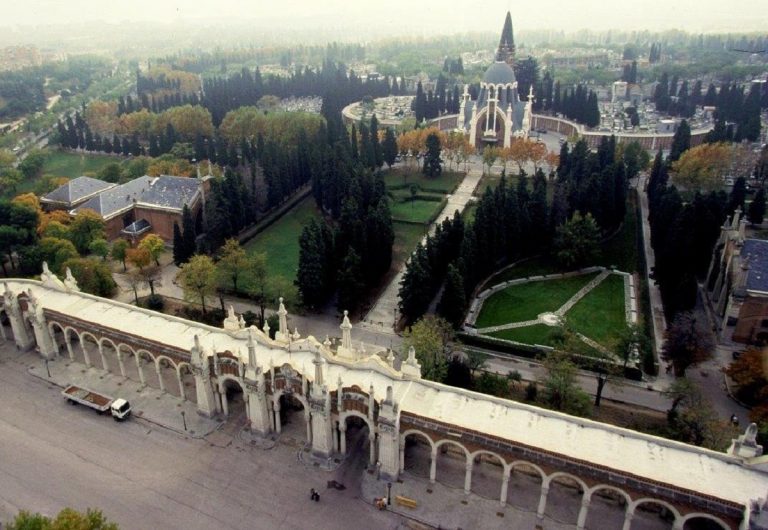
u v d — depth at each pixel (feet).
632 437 275.39
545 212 550.77
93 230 552.82
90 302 400.88
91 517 228.43
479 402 299.38
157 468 314.55
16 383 381.60
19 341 413.39
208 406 345.10
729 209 597.11
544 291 497.87
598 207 576.20
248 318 445.37
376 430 301.63
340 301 457.68
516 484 303.27
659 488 246.68
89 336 383.45
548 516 283.79
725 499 237.66
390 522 282.56
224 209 564.30
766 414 317.83
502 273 530.68
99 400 358.02
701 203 521.24
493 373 379.55
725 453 271.49
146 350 357.00
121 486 303.07
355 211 525.75
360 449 326.03
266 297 481.05
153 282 516.73
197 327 368.27
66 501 293.64
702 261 511.81
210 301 483.51
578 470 259.19
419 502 291.99
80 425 345.72
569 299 483.92
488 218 508.12
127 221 607.37
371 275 502.79
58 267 482.28
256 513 287.69
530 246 555.69
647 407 358.02
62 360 404.77
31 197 592.19
